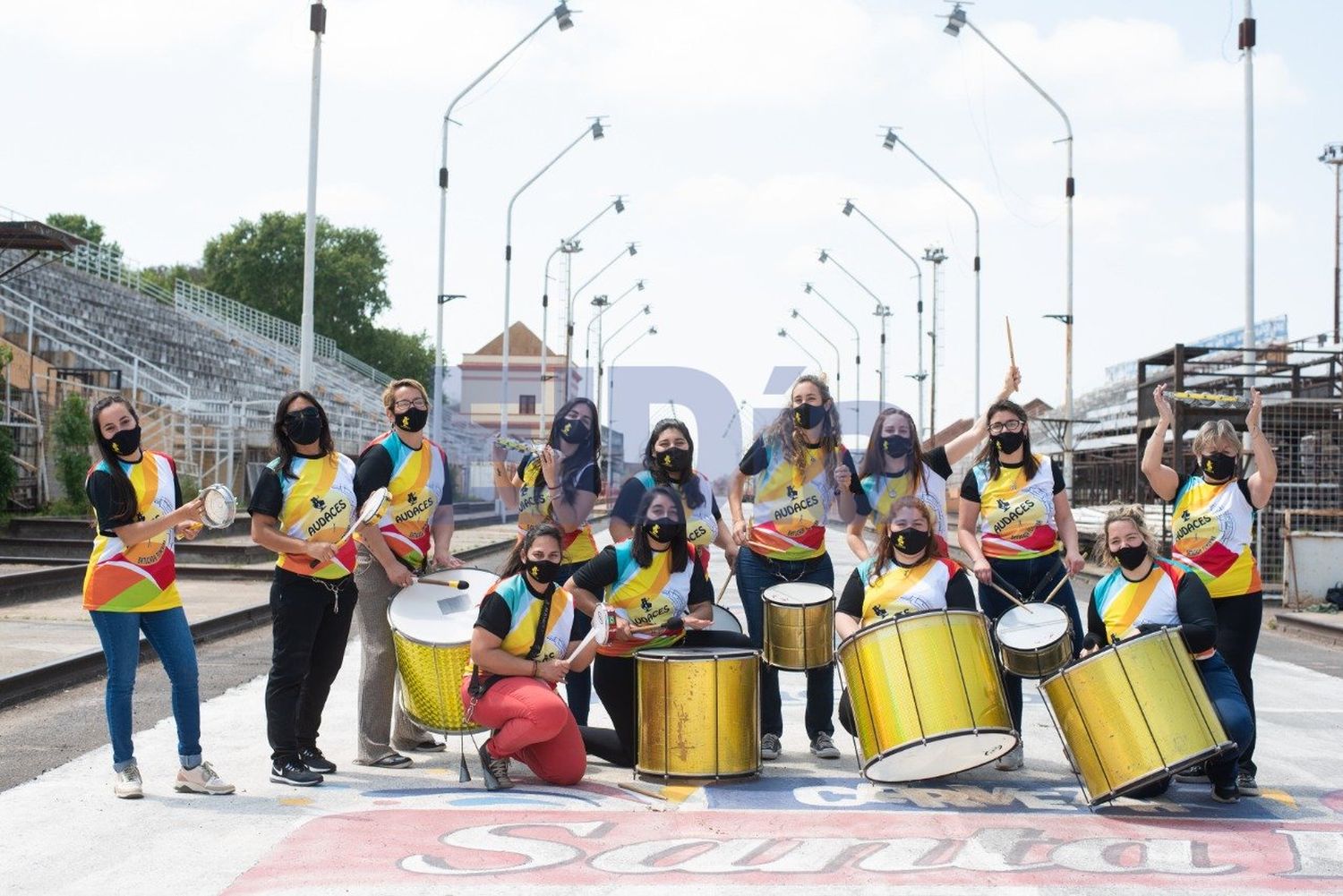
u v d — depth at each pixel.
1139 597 6.78
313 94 22.03
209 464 33.19
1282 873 5.35
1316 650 13.83
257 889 5.00
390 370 86.31
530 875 5.21
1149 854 5.61
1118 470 29.12
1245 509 7.05
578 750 6.84
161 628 6.51
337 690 10.05
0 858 5.38
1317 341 24.64
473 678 6.76
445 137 29.86
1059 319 29.97
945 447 8.04
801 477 7.78
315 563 6.76
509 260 36.19
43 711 9.01
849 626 7.10
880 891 5.05
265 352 54.34
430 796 6.55
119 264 53.38
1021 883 5.18
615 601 7.22
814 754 7.78
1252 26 21.27
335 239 85.44
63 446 25.91
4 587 15.32
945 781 7.07
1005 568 7.52
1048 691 6.47
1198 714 6.11
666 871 5.28
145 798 6.44
